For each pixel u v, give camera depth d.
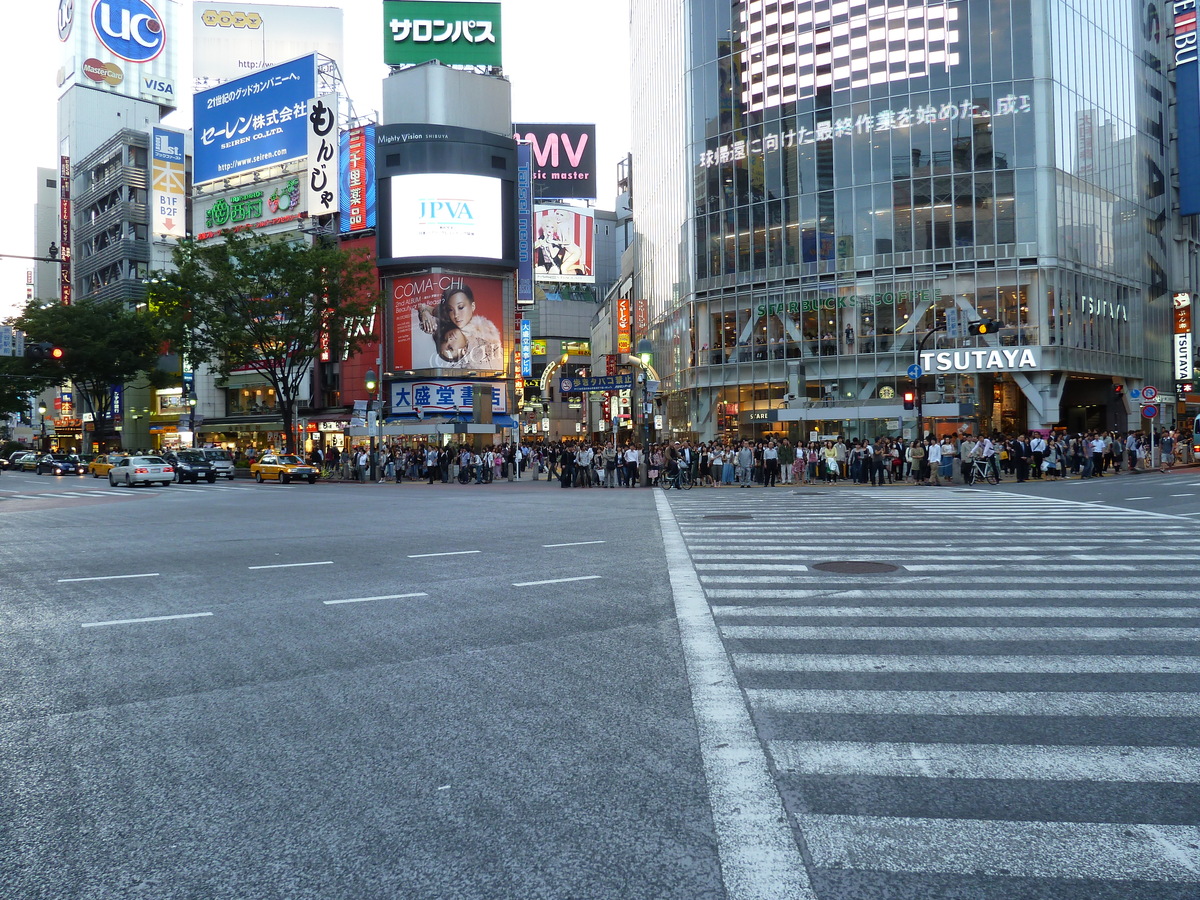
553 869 3.24
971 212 43.19
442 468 43.16
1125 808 3.73
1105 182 46.47
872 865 3.27
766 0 48.31
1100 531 14.15
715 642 6.83
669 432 56.31
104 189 78.44
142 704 5.38
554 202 91.19
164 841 3.51
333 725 4.93
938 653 6.39
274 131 64.88
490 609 8.27
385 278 59.25
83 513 21.59
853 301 45.22
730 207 49.34
